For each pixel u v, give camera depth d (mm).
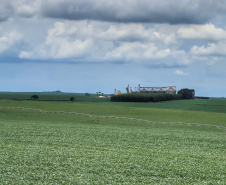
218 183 31984
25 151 42719
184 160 42312
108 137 62938
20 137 57438
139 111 121625
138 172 34812
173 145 57125
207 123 99688
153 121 100750
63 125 81625
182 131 81312
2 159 37125
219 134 78562
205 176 34500
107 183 30312
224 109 162875
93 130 73375
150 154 45781
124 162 39031
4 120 88062
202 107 171750
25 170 33219
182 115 115062
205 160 43250
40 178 30891
